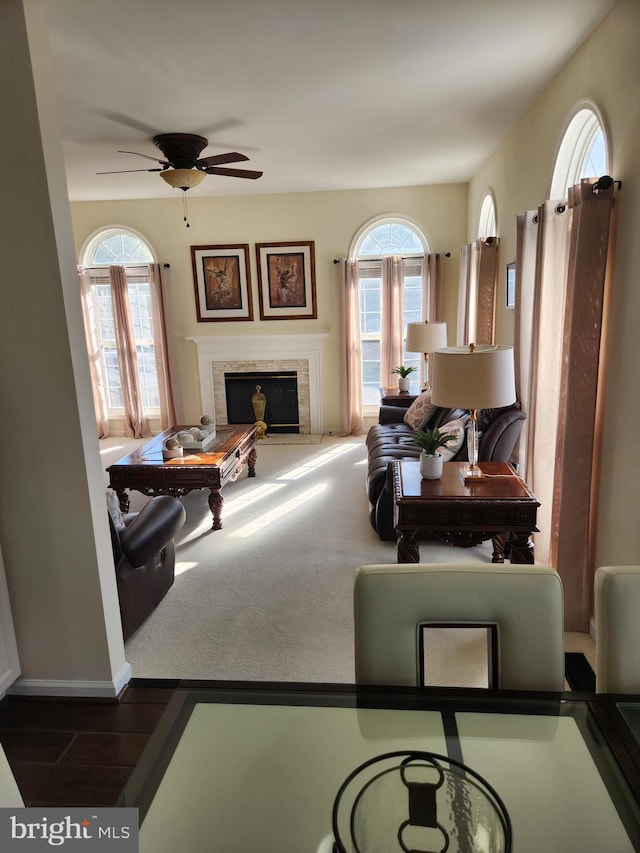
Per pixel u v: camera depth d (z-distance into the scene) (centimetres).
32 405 210
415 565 157
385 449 429
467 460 357
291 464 575
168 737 143
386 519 370
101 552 225
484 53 280
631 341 229
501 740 138
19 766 202
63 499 218
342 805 124
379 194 634
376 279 658
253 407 700
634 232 225
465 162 519
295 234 654
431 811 122
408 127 398
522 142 387
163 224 665
